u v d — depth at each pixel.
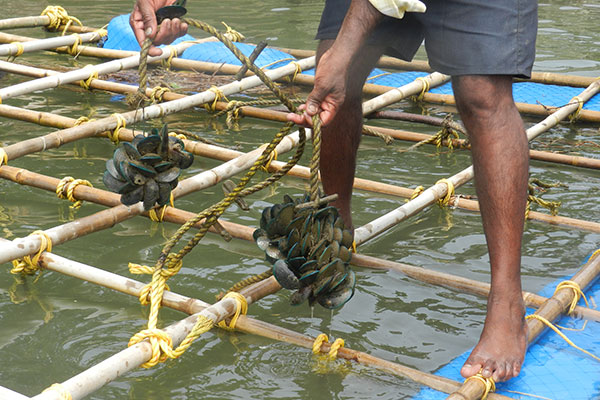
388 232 3.13
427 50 2.19
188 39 6.12
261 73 2.11
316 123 2.02
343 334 2.36
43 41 5.50
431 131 4.52
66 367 2.15
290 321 2.43
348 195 2.70
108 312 2.46
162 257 2.37
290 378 2.11
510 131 2.08
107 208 3.29
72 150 3.96
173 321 2.41
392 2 1.98
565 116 4.46
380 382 2.09
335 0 2.43
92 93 5.04
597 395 2.05
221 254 2.88
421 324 2.42
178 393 2.04
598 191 3.59
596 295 2.59
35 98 4.88
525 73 2.06
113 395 2.03
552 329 2.34
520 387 2.08
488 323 2.09
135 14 2.27
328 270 2.02
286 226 2.07
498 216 2.08
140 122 4.36
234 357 2.21
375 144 4.24
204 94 4.45
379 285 2.66
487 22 2.03
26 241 2.55
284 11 7.89
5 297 2.53
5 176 3.30
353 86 2.48
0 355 2.20
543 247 2.97
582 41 6.59
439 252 2.95
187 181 3.25
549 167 3.91
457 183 3.40
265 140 4.23
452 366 2.20
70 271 2.53
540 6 8.15
